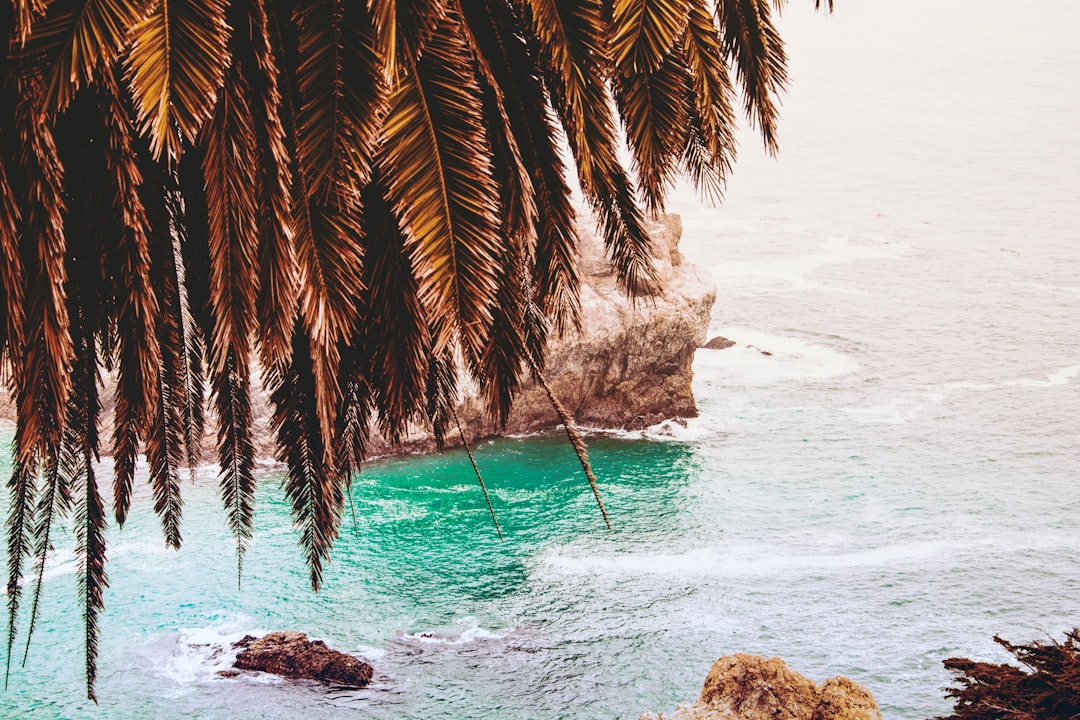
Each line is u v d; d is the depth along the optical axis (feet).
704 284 240.12
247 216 11.01
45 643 142.41
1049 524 195.00
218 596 159.53
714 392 276.21
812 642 156.15
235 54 10.79
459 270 10.71
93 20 9.37
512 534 189.67
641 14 10.79
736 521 197.26
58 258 10.56
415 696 138.92
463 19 11.51
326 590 165.99
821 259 438.40
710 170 14.48
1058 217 483.10
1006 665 68.69
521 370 12.60
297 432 15.03
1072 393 270.26
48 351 10.85
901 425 249.14
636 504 203.41
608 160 11.96
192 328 15.81
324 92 10.67
